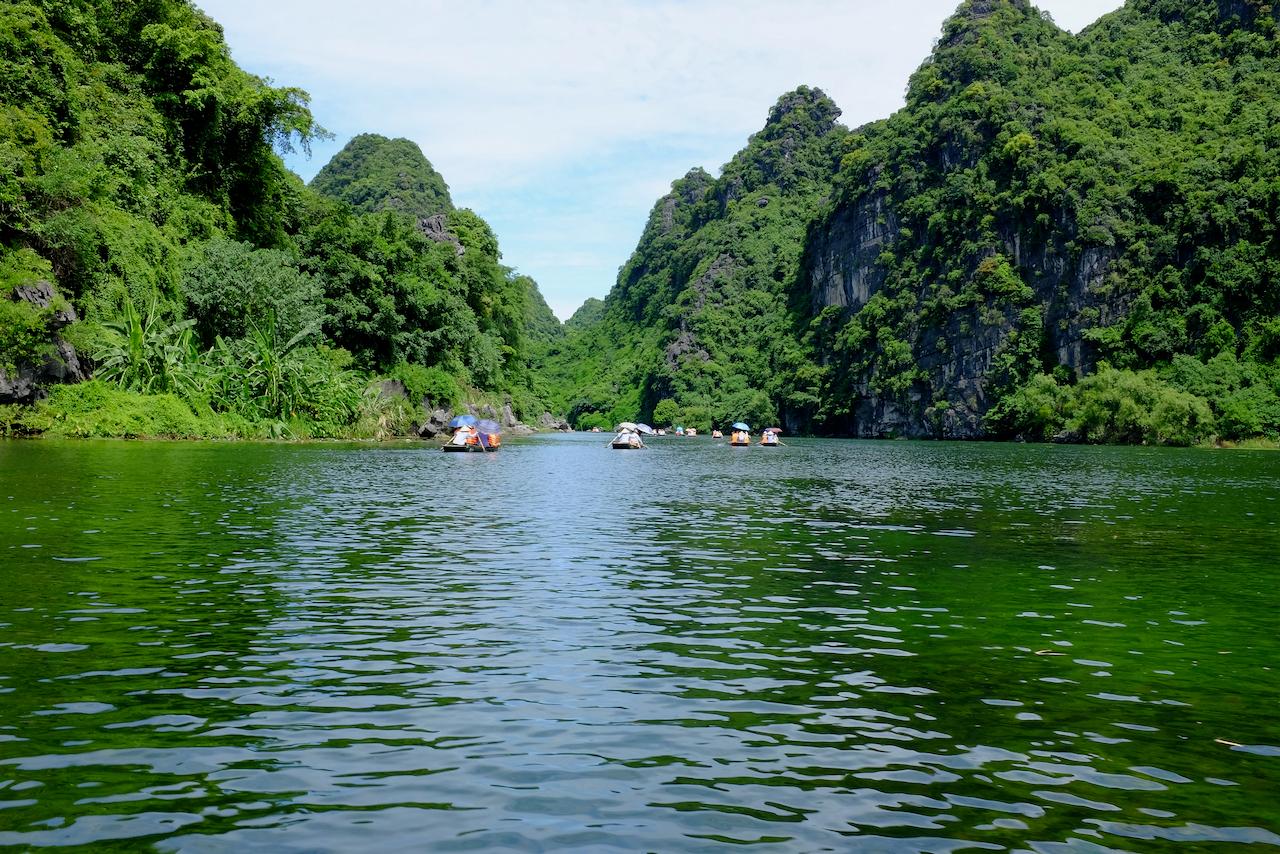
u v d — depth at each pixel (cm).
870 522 2180
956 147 15112
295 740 686
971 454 7062
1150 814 583
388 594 1230
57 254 4956
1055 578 1445
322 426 6394
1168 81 14338
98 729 698
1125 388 10219
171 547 1532
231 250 6016
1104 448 8769
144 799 577
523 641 999
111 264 5222
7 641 935
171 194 6244
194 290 5859
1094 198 12144
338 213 8175
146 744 670
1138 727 749
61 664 864
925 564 1563
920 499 2833
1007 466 5109
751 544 1781
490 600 1209
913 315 14500
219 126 6731
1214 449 8912
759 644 1005
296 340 6066
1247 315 10650
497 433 6269
